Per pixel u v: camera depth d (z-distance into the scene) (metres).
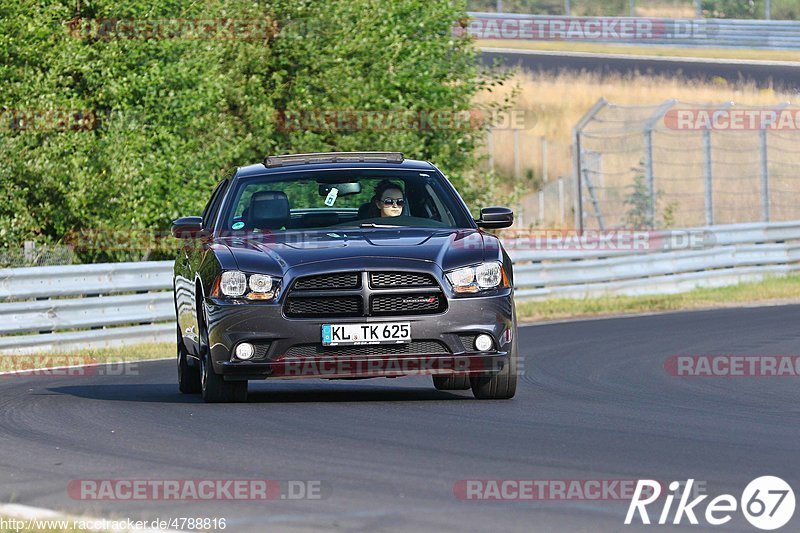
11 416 21.81
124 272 40.78
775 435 18.47
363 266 21.11
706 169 66.00
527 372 28.50
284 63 55.56
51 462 16.83
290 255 21.58
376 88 56.72
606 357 31.92
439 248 21.77
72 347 38.62
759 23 120.50
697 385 25.86
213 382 22.20
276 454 16.86
